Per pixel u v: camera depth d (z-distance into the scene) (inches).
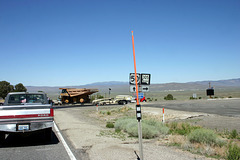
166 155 278.7
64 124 630.5
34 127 327.3
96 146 327.0
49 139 370.3
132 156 271.4
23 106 325.7
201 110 1160.2
